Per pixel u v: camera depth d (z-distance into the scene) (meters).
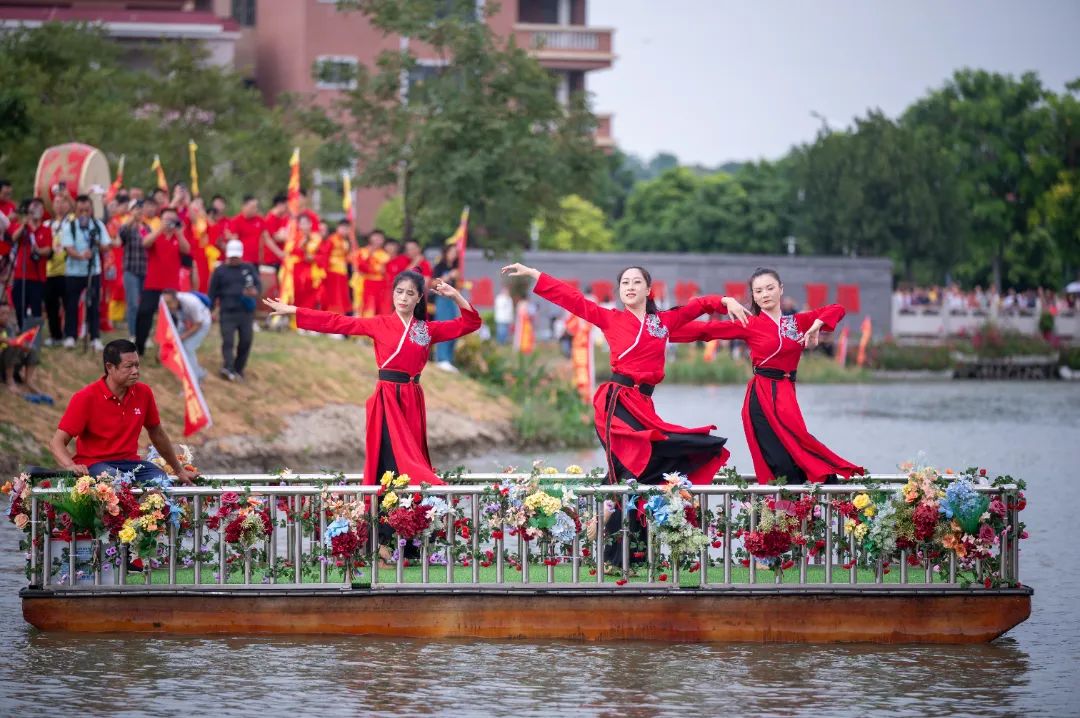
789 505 15.54
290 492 15.68
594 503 15.59
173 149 51.16
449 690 13.75
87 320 28.97
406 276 16.86
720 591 15.44
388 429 16.56
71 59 51.31
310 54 77.25
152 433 16.77
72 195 31.08
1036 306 82.88
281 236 34.88
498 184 44.34
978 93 100.62
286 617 15.64
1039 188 97.12
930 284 97.69
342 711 13.12
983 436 39.78
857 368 69.75
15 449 24.44
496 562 15.77
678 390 58.06
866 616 15.59
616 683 14.02
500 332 63.06
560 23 88.69
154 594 15.62
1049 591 18.83
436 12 46.91
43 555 15.73
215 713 13.05
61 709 13.14
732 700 13.55
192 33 69.56
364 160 46.50
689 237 95.81
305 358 33.62
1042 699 13.73
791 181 96.19
